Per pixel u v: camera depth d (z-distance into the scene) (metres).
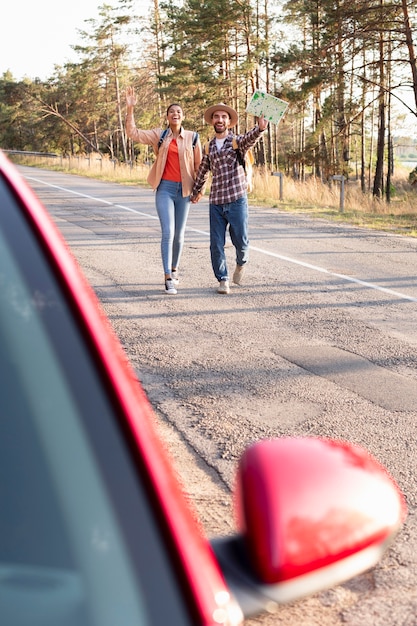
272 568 1.12
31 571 0.98
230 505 3.62
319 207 19.83
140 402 1.21
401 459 4.22
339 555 1.17
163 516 1.04
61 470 1.04
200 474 3.97
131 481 1.05
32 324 1.13
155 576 1.01
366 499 1.22
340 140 39.84
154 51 59.38
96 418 1.08
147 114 62.53
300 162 39.75
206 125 51.78
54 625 0.96
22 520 1.00
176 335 6.66
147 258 10.60
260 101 7.58
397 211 19.02
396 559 3.21
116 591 0.99
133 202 20.06
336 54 33.56
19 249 1.21
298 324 7.13
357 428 4.65
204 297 8.17
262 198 22.33
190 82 49.66
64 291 1.17
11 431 1.05
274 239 12.77
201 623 1.00
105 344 1.14
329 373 5.70
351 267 10.15
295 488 1.19
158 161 8.05
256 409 4.94
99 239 12.51
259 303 7.94
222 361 5.95
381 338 6.70
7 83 82.00
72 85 78.12
